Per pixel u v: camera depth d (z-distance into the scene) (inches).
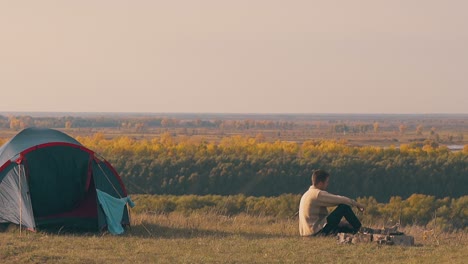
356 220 572.4
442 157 3710.6
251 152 3816.4
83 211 647.1
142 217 713.6
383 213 2315.5
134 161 3526.1
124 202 647.1
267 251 514.9
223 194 3410.4
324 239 560.7
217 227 666.8
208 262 471.8
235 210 2034.9
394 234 553.3
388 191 3508.9
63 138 656.4
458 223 2282.2
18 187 618.2
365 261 475.8
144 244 550.0
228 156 3644.2
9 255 490.0
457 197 3457.2
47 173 633.0
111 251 515.5
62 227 625.9
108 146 3909.9
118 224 625.0
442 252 512.7
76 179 641.6
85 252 508.1
